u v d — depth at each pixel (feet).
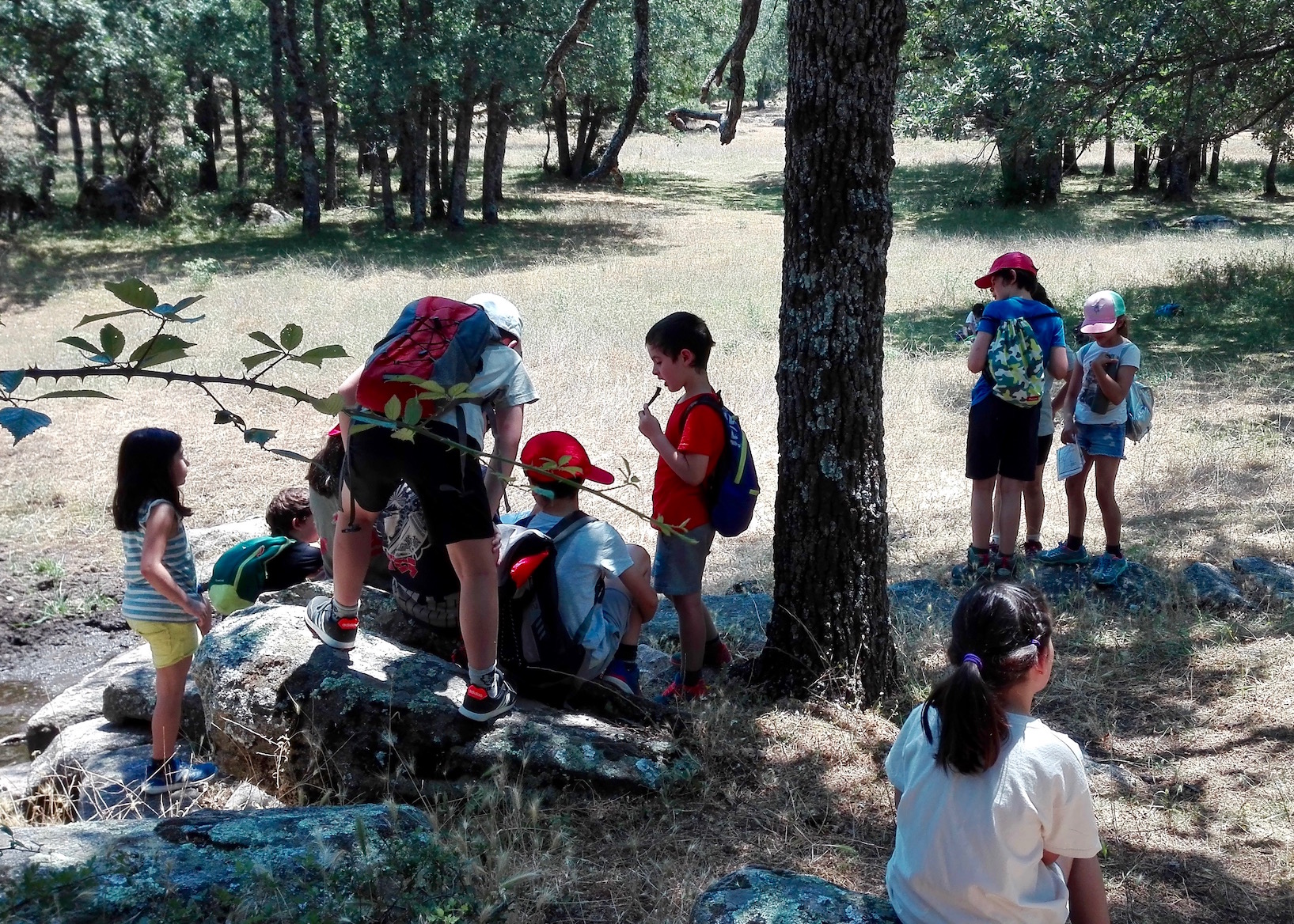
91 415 38.50
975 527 19.33
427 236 91.50
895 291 61.31
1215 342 43.21
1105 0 43.34
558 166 148.15
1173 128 48.85
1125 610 18.33
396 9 88.58
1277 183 122.52
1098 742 14.30
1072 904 7.73
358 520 12.45
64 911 8.85
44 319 56.95
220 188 114.21
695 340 13.71
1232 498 24.58
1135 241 78.43
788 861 11.12
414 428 6.54
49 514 29.81
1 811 14.67
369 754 12.20
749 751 13.08
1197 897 10.92
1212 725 14.51
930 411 35.55
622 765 12.16
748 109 233.76
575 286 65.00
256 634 13.43
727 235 93.35
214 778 13.52
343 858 9.92
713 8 92.27
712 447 13.71
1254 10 42.98
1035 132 44.83
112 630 24.80
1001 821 7.18
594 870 10.89
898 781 7.87
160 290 64.64
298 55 91.50
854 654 14.53
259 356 5.80
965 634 7.59
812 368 13.85
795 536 14.38
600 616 13.50
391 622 14.64
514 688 13.38
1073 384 19.25
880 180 13.48
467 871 10.21
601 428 35.01
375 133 93.50
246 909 9.11
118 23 86.94
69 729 16.30
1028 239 81.20
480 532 11.56
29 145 93.15
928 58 51.16
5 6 79.92
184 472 14.16
